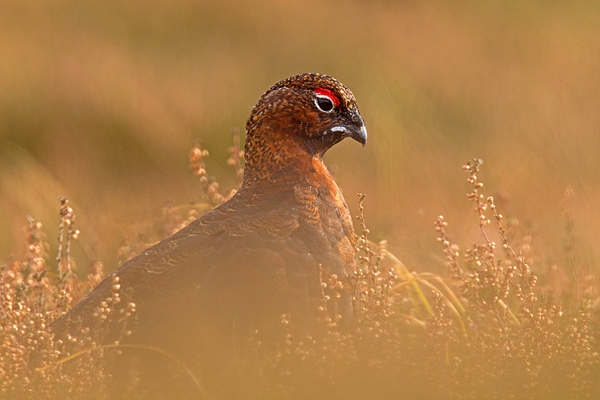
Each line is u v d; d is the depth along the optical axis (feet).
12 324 28.81
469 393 26.27
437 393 25.94
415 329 31.09
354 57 87.20
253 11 97.30
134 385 25.49
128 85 71.26
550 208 52.54
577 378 27.22
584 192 55.57
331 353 26.86
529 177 57.31
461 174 59.26
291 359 26.50
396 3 101.81
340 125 31.01
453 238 40.50
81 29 90.38
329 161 64.13
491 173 58.59
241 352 26.84
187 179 61.16
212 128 64.54
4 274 35.01
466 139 68.13
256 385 25.50
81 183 60.08
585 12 98.32
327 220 29.55
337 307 28.45
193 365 26.12
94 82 71.56
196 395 25.34
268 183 30.12
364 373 26.50
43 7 93.40
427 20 97.40
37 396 25.36
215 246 28.04
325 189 30.17
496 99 74.43
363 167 63.05
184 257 27.78
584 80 79.36
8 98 67.82
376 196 56.54
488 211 50.80
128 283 27.73
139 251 38.91
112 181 61.46
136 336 26.71
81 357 25.90
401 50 88.17
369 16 99.09
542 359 28.37
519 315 30.45
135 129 64.69
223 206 30.12
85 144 64.44
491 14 97.04
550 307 32.22
